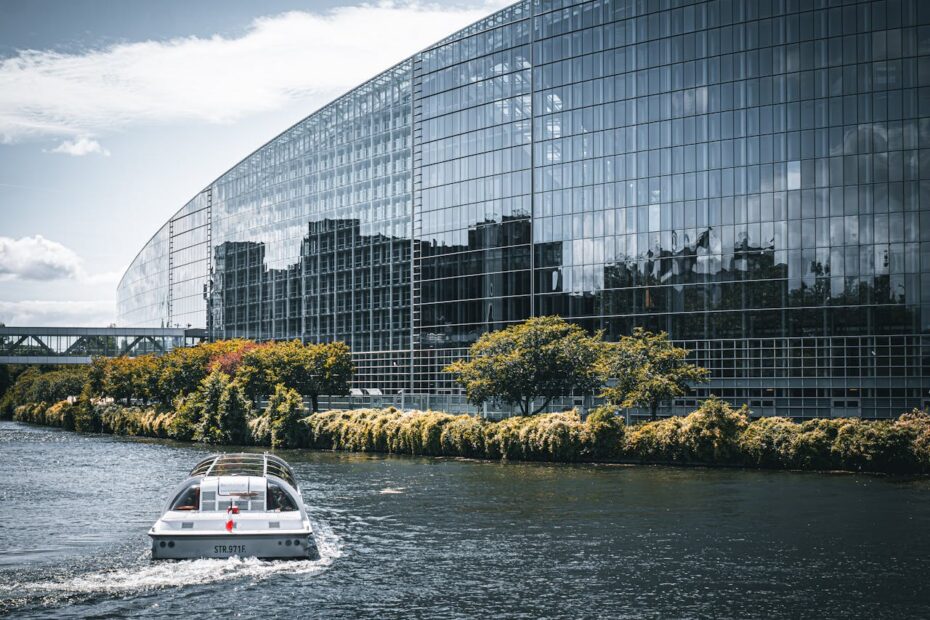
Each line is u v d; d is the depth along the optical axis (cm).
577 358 9219
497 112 12150
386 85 13812
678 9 10606
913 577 3850
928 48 9288
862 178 9494
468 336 12325
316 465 8200
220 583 3753
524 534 4731
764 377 9831
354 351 14150
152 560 4091
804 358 9650
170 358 13938
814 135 9738
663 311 10519
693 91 10462
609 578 3859
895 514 5247
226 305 17750
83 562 4134
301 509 4450
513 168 11919
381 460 8694
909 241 9262
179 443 11531
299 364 11994
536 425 8531
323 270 14900
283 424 10619
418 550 4369
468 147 12475
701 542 4522
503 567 4041
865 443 7212
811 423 7575
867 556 4216
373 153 14000
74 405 15788
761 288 9912
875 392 9300
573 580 3825
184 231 19825
